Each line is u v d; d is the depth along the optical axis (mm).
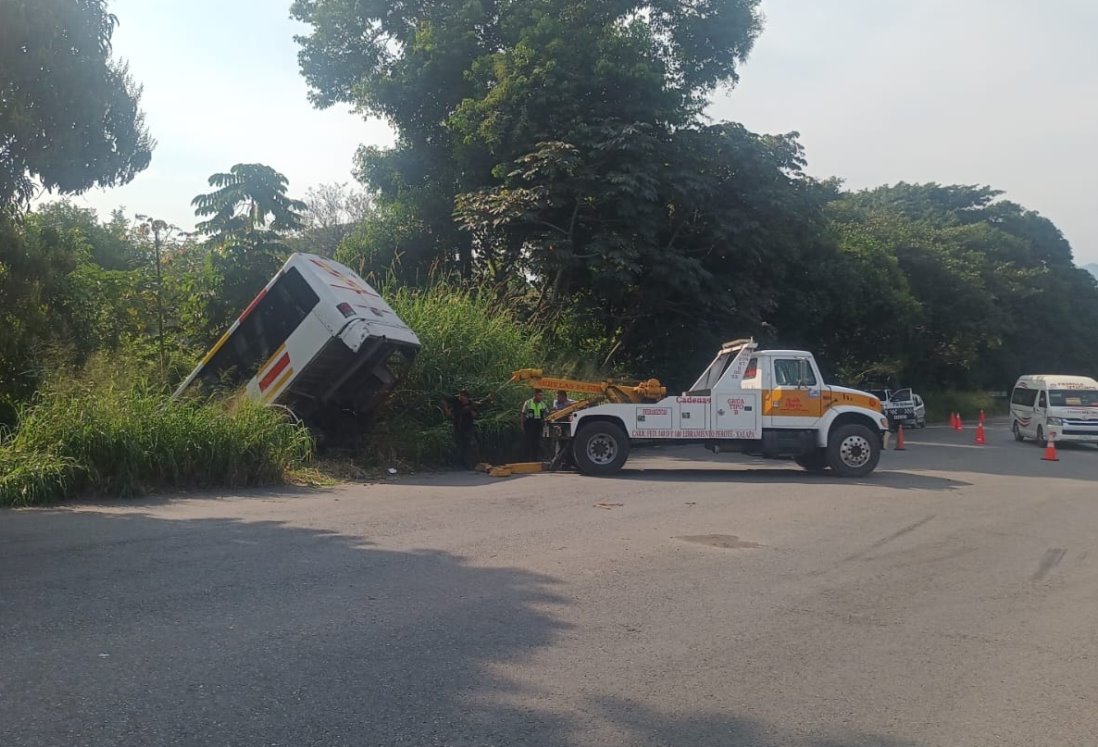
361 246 28469
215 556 8375
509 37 27234
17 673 5102
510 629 6297
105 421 12617
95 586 7137
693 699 5102
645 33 25625
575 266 24859
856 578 8297
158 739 4277
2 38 9836
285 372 16203
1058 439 27266
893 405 38719
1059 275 64812
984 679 5598
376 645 5824
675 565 8594
